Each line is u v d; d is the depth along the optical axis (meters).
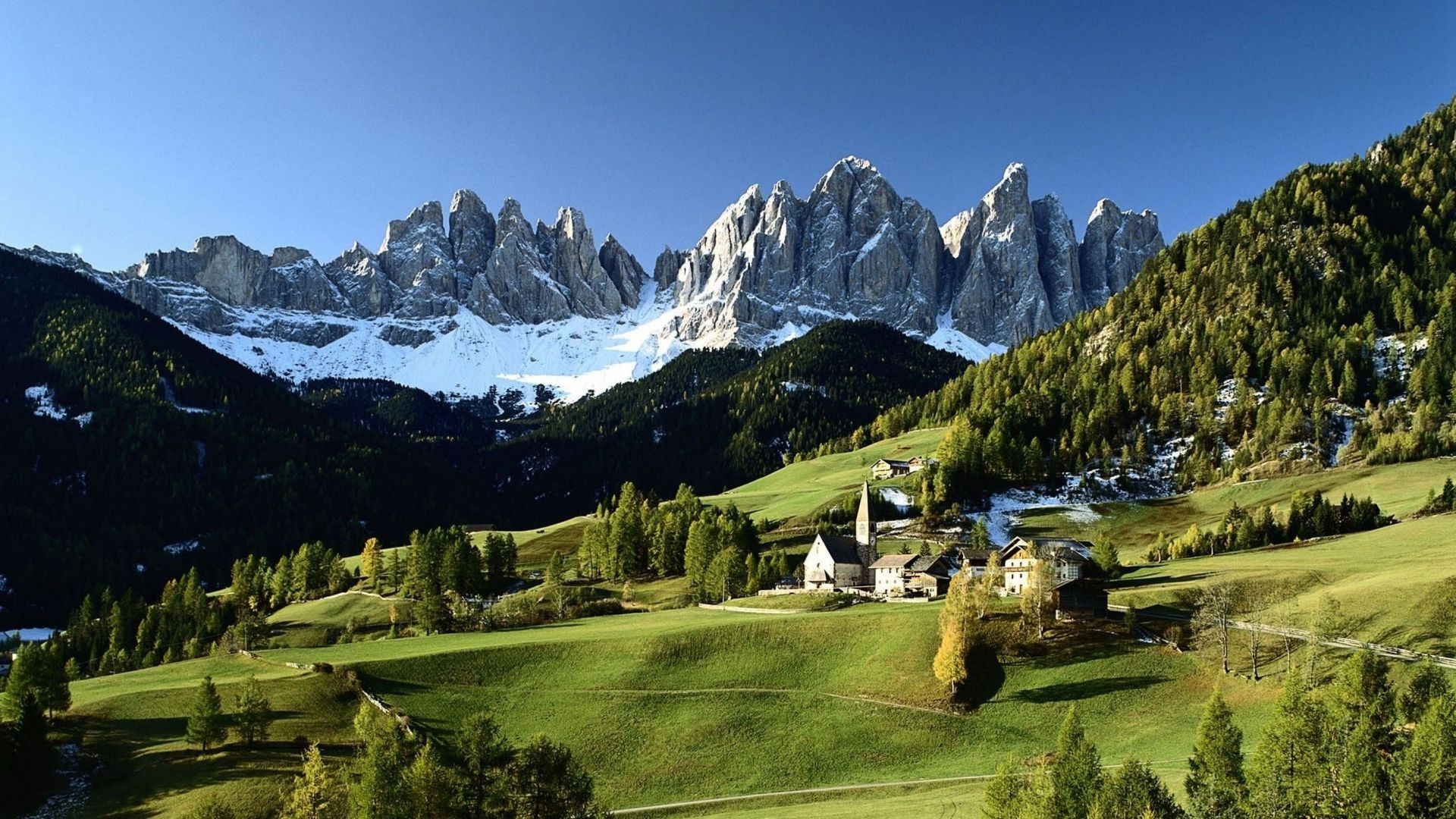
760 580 169.62
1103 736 90.25
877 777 87.00
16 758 82.88
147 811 79.06
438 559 193.75
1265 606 111.00
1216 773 66.06
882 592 151.88
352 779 80.62
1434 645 90.88
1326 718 65.00
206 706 90.31
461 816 66.75
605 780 89.69
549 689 108.94
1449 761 57.62
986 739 92.12
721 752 93.38
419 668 112.69
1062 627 112.62
